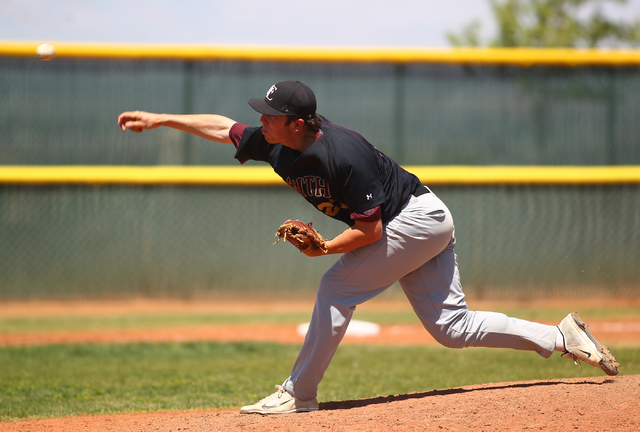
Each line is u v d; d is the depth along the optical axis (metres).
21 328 28.72
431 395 12.05
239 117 35.47
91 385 17.92
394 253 10.73
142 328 28.77
